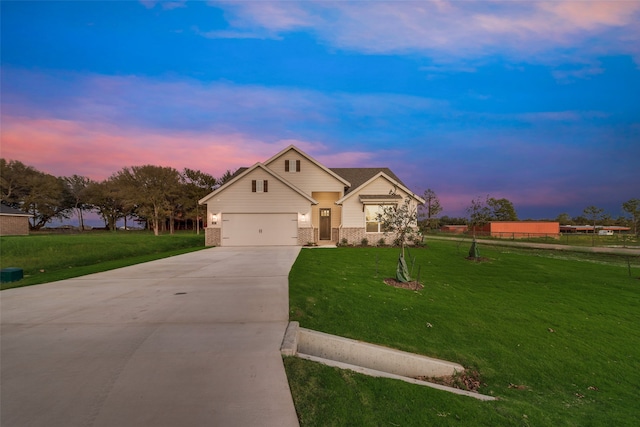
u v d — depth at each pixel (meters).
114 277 9.56
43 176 52.62
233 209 20.52
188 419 2.84
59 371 3.68
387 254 16.22
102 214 63.31
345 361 5.27
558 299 9.17
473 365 5.41
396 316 6.96
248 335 4.84
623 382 5.29
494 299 8.94
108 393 3.23
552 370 5.49
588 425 3.97
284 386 3.46
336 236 21.95
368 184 21.03
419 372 5.18
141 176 44.81
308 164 22.47
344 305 7.16
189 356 4.09
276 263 12.49
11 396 3.17
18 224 37.44
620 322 7.71
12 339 4.64
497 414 3.75
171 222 48.50
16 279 9.29
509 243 27.94
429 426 3.23
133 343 4.50
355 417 3.13
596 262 16.47
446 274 11.84
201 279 9.20
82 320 5.51
